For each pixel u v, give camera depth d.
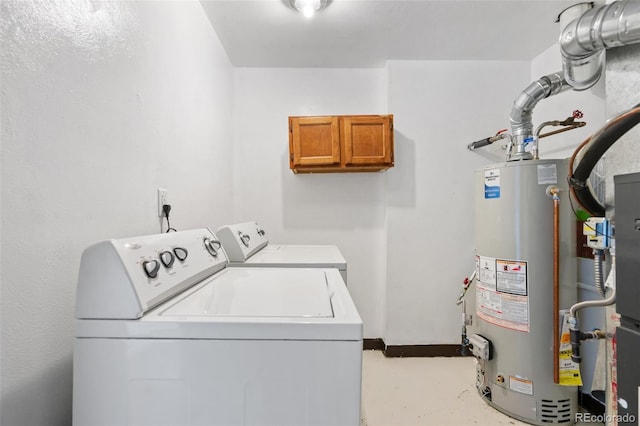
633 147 1.15
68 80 0.80
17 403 0.66
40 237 0.71
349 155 2.24
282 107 2.57
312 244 2.57
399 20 1.95
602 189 1.60
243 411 0.65
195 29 1.70
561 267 1.59
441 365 2.29
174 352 0.65
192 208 1.64
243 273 1.20
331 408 0.65
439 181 2.49
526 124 1.83
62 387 0.78
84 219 0.86
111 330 0.66
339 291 0.93
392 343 2.45
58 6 0.77
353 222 2.58
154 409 0.65
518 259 1.64
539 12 1.87
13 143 0.65
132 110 1.09
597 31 1.23
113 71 0.99
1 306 0.63
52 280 0.75
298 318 0.68
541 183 1.60
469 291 2.42
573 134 2.08
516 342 1.65
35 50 0.70
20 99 0.66
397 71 2.47
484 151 2.50
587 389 1.64
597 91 1.91
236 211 2.55
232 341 0.66
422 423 1.64
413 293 2.47
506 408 1.69
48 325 0.74
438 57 2.44
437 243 2.48
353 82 2.59
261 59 2.44
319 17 1.91
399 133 2.47
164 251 0.88
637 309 0.81
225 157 2.29
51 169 0.74
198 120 1.74
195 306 0.77
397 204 2.47
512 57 2.45
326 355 0.65
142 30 1.16
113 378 0.66
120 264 0.68
